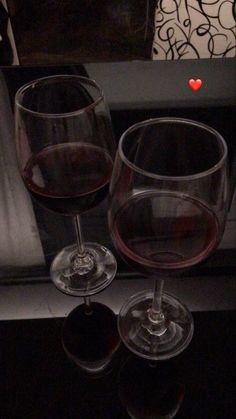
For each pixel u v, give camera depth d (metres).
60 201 0.36
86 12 1.01
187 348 0.35
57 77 0.39
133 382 0.33
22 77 0.61
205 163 0.35
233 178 0.47
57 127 0.36
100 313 0.38
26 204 0.47
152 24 1.02
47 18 1.02
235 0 0.99
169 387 0.33
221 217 0.32
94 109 0.36
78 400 0.32
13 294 0.40
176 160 0.35
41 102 0.41
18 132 0.37
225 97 0.57
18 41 1.05
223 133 0.52
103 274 0.42
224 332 0.36
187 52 1.09
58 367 0.34
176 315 0.38
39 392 0.33
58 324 0.37
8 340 0.36
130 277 0.42
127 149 0.32
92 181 0.36
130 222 0.31
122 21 1.02
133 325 0.37
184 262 0.30
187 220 0.31
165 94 0.58
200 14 1.02
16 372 0.34
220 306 0.39
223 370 0.34
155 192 0.30
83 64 0.63
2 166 0.50
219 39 1.06
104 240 0.45
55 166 0.37
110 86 0.60
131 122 0.54
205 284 0.40
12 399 0.32
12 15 1.02
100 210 0.48
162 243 0.31
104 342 0.36
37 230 0.46
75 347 0.35
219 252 0.43
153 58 1.10
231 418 0.31
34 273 0.42
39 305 0.39
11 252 0.44
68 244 0.44
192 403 0.32
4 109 0.56
